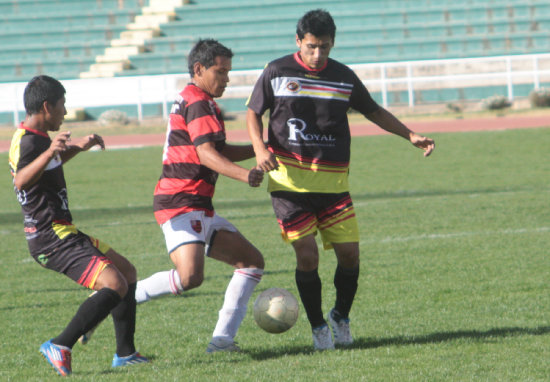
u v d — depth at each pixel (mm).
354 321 22531
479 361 17281
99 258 16984
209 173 18578
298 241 18672
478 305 24094
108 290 16766
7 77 142375
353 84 18922
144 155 87062
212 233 19047
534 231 38344
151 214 51812
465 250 34094
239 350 19406
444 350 18391
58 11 154500
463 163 72188
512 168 67750
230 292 19234
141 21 149625
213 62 18219
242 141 91812
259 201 56031
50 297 28141
